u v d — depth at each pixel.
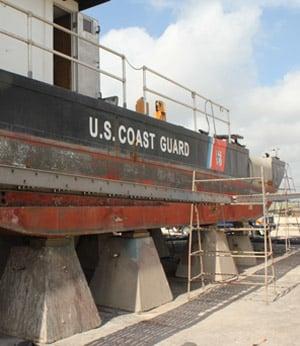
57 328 5.98
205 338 6.03
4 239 6.73
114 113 7.55
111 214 7.16
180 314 7.40
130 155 7.89
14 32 7.55
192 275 10.75
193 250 10.88
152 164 8.50
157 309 7.78
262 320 6.95
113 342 5.91
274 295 8.86
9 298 6.26
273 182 15.20
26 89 5.93
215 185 11.05
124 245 7.88
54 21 9.09
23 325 6.02
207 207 10.33
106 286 7.87
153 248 8.23
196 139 10.28
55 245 6.28
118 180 7.13
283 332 6.27
